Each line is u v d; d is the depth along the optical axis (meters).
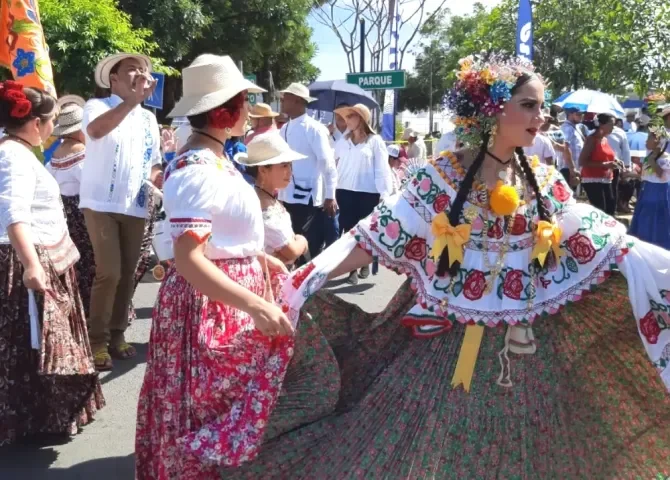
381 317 3.31
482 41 18.06
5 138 3.79
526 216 3.09
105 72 4.95
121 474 3.77
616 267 3.09
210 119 2.92
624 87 20.44
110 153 5.01
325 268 3.03
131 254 5.30
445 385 3.07
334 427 3.16
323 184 7.61
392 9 19.97
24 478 3.71
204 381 2.90
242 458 2.81
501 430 3.04
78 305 4.18
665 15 16.56
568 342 3.18
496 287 3.07
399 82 14.64
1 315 3.86
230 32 22.17
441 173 3.09
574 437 3.11
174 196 2.75
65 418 4.07
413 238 3.12
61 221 4.04
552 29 16.58
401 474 3.01
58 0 11.32
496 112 2.97
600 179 11.76
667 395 3.19
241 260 3.00
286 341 2.90
